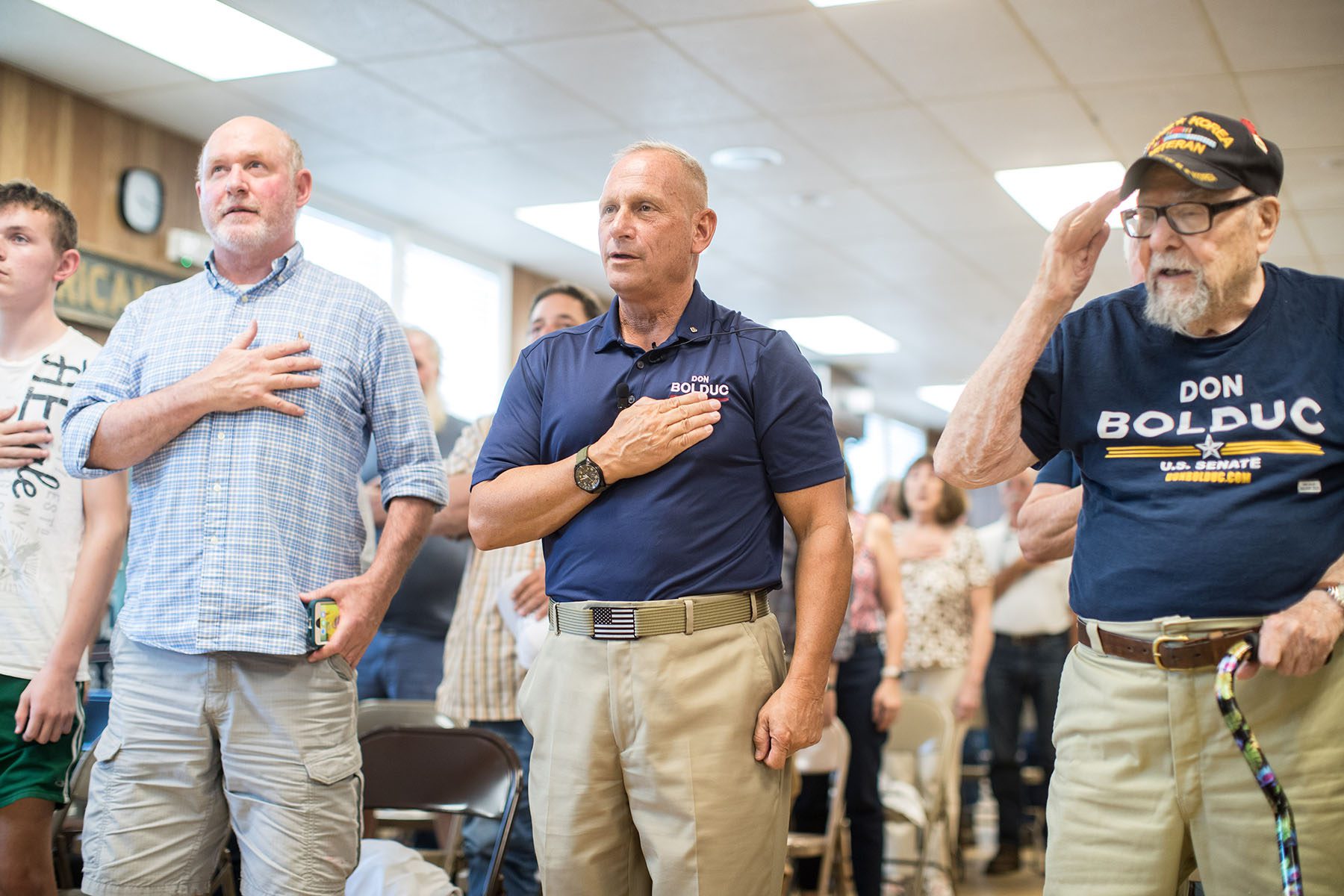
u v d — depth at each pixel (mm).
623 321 2160
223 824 2328
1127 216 1855
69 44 5070
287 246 2467
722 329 2127
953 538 5441
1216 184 1757
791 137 6086
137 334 2445
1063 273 1881
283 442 2285
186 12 4801
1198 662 1784
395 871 2639
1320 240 7586
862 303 9625
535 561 3293
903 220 7434
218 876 2662
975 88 5441
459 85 5480
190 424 2273
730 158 6383
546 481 2018
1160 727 1814
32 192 2727
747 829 1964
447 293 7852
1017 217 7332
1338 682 1766
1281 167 1832
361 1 4699
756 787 1978
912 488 5492
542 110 5758
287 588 2252
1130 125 5840
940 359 11734
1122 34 4871
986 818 7801
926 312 9898
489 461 2160
